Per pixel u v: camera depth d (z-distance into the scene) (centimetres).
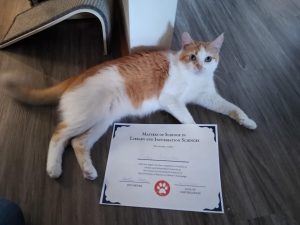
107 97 109
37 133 119
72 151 112
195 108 127
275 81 137
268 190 103
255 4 177
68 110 107
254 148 114
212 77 125
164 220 96
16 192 103
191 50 114
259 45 153
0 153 112
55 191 103
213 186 103
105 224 96
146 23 122
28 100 121
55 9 141
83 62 146
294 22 166
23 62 145
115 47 152
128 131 119
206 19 167
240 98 130
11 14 170
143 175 106
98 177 106
